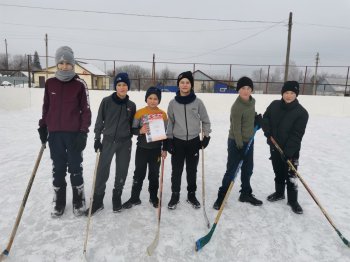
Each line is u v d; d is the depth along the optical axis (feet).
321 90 77.10
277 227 9.68
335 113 47.37
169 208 10.57
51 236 8.70
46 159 16.92
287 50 57.47
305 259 8.10
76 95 9.39
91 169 15.21
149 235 8.94
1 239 8.50
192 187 10.96
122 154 10.05
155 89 10.24
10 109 42.45
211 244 8.61
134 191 10.68
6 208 10.37
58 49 9.27
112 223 9.52
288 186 10.99
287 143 10.68
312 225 9.87
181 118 10.33
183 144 10.44
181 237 8.89
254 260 8.00
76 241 8.49
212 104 47.16
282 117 10.86
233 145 10.93
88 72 80.23
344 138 26.50
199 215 10.30
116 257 7.88
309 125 34.65
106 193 11.91
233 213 10.53
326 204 11.53
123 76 9.73
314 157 19.16
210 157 18.52
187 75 10.19
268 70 55.47
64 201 9.98
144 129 9.95
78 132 9.48
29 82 52.80
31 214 9.95
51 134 9.41
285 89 10.62
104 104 9.85
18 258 7.70
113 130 9.81
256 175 14.92
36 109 42.78
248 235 9.14
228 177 11.05
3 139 22.50
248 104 10.56
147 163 10.96
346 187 13.50
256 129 11.02
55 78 9.39
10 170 14.64
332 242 8.91
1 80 91.40
